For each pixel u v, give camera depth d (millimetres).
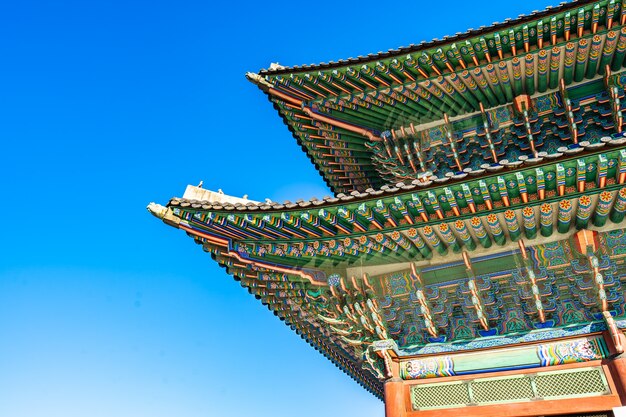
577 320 9195
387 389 9938
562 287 9422
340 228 9914
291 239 10516
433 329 10086
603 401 8383
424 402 9758
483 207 8883
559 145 13211
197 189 11531
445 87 13688
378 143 15141
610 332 8578
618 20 11555
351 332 11055
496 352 9633
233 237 10852
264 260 11133
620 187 8070
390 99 14320
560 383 8898
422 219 9328
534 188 8398
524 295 9508
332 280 10711
